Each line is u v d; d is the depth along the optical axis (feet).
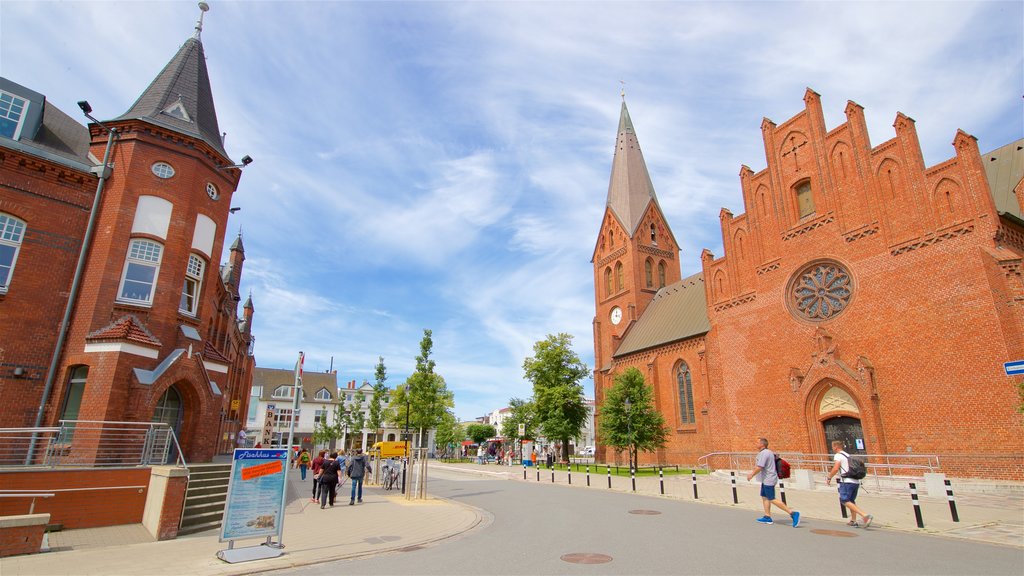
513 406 229.45
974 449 73.92
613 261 197.77
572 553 34.55
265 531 35.86
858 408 87.81
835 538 39.14
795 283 103.81
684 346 140.77
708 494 72.69
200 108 80.48
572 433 161.68
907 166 87.71
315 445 280.51
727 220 121.29
